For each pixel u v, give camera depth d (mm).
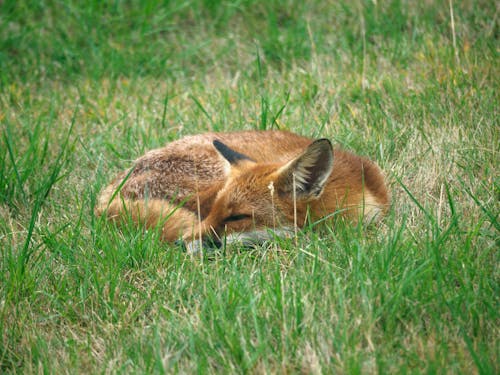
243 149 11023
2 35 17438
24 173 11820
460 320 7188
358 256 8234
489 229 9062
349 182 9977
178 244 9539
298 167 9336
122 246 9281
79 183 12148
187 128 13680
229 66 16594
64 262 9375
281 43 16547
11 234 10234
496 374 6551
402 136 12234
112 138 13617
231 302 7828
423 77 13969
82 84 16141
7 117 14125
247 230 9516
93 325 8203
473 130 11703
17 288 8641
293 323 7477
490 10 15641
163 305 8250
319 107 14055
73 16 18109
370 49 15672
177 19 18312
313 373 6781
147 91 15773
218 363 7211
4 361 7820
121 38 17484
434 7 16391
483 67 13625
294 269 8555
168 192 10602
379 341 7293
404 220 8867
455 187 10445
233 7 18156
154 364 7125
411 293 7691
